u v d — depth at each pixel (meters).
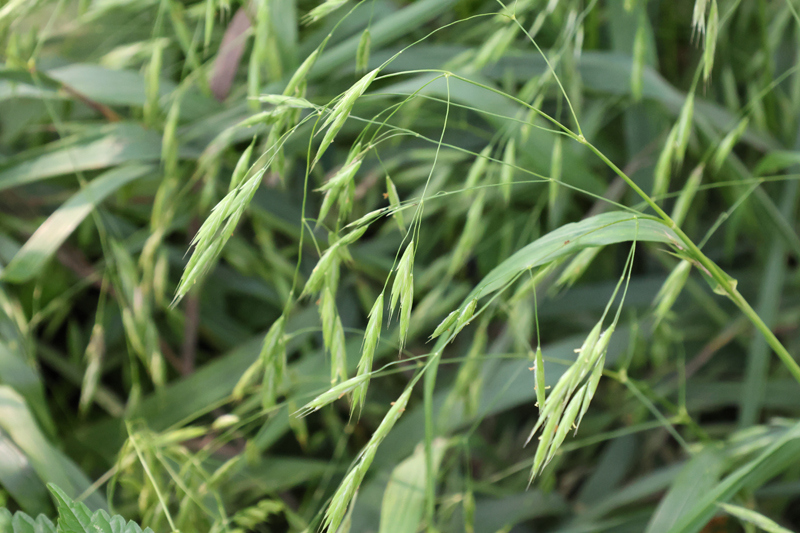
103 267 0.64
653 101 0.64
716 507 0.48
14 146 0.68
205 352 0.72
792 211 0.64
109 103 0.55
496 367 0.58
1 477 0.50
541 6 0.64
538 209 0.58
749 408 0.59
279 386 0.50
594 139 0.71
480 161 0.53
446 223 0.67
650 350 0.66
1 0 0.54
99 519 0.46
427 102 0.65
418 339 0.70
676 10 0.73
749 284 0.69
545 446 0.44
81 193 0.55
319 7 0.48
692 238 0.72
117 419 0.58
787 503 0.61
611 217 0.47
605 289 0.68
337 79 0.61
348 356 0.60
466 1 0.67
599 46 0.72
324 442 0.69
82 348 0.67
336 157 0.68
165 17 0.66
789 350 0.68
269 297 0.68
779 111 0.67
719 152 0.51
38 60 0.55
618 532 0.54
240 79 0.66
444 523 0.56
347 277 0.67
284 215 0.63
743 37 0.71
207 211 0.62
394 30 0.57
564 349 0.59
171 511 0.54
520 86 0.65
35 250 0.53
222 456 0.59
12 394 0.51
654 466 0.67
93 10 0.59
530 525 0.62
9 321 0.54
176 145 0.54
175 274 0.70
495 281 0.46
